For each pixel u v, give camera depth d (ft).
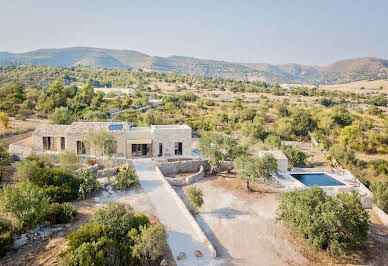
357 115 318.86
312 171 137.69
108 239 58.23
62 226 71.92
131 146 134.82
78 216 78.02
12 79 523.70
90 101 296.51
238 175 115.96
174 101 372.17
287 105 413.59
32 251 60.08
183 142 140.67
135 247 57.21
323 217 69.82
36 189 72.59
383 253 74.08
